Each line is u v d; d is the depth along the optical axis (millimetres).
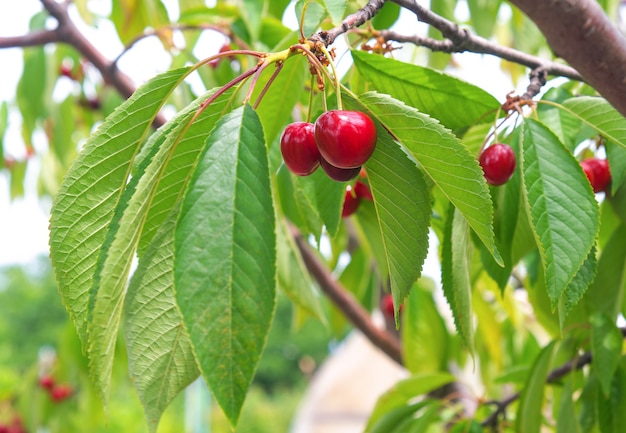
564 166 428
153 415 393
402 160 393
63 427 1396
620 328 575
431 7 750
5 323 6594
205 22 772
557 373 615
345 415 2170
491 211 379
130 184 365
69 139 1099
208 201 337
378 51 513
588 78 451
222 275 330
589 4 431
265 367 7023
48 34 814
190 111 370
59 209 383
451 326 1026
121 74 829
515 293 820
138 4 901
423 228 397
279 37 710
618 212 531
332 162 384
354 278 956
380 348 940
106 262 357
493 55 492
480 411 837
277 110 502
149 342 389
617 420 544
